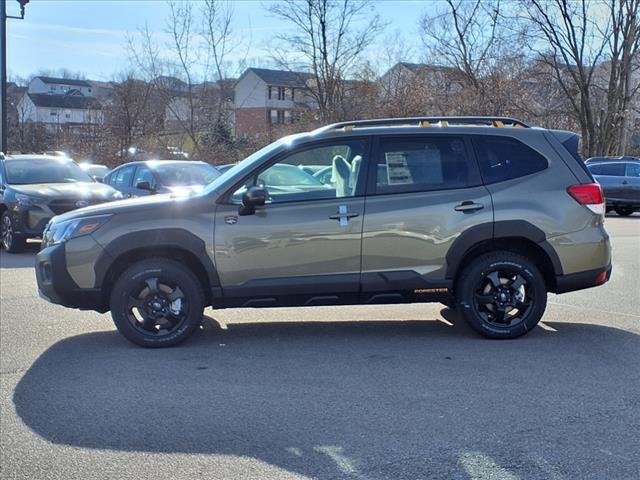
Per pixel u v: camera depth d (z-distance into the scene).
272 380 5.06
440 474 3.55
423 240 5.88
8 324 6.84
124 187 13.38
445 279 5.94
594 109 32.56
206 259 5.79
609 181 19.55
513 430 4.08
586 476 3.51
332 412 4.41
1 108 19.94
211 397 4.72
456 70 31.17
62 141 30.31
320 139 6.01
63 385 5.00
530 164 6.08
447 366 5.34
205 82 33.19
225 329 6.64
